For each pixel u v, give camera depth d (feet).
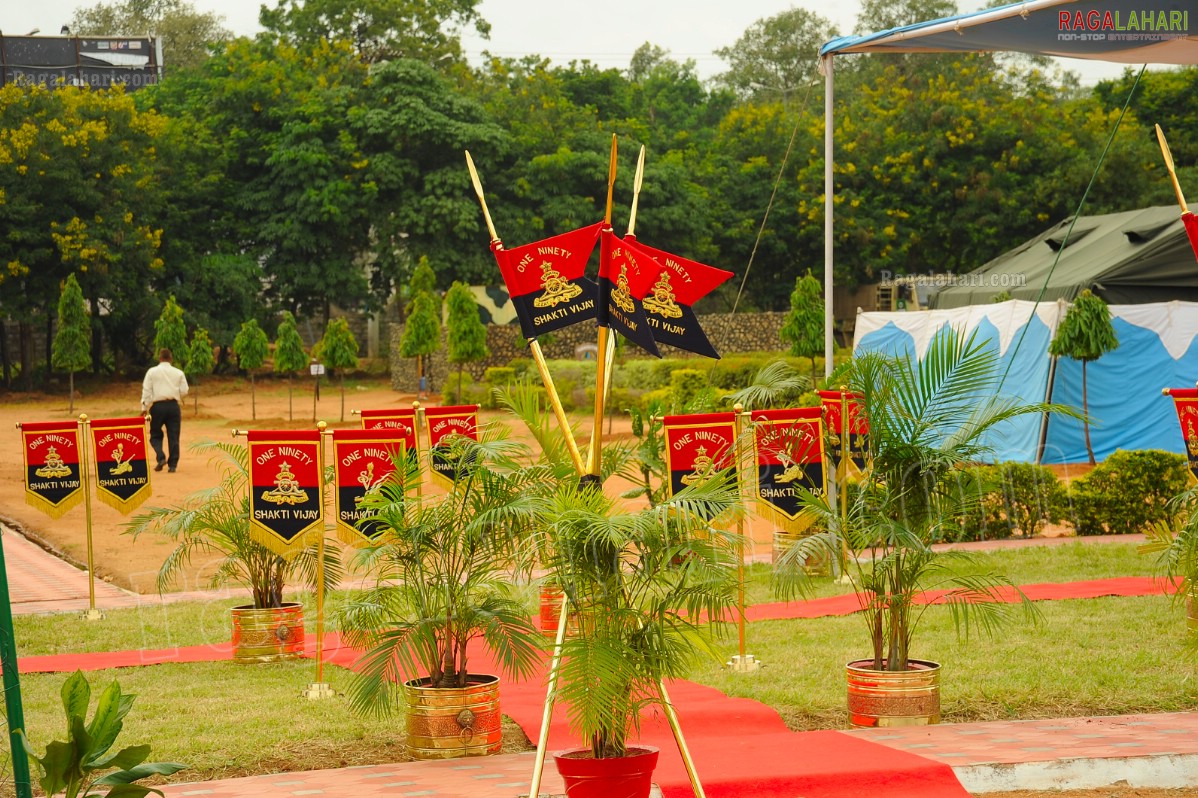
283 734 20.94
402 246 156.25
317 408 117.91
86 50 220.02
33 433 33.50
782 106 184.03
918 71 166.61
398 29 183.73
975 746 18.90
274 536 25.08
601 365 17.24
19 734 14.08
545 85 173.68
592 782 15.51
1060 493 45.88
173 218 148.15
